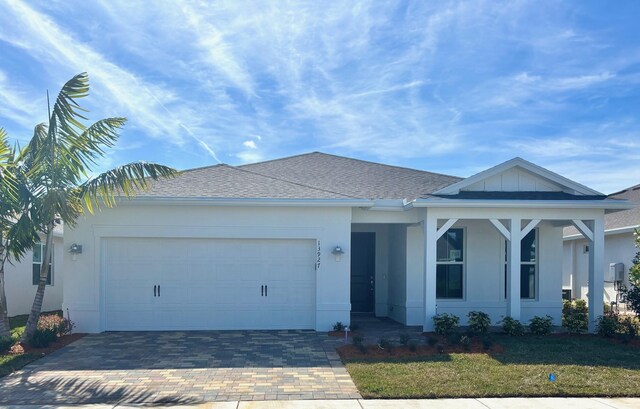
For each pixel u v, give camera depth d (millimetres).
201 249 12836
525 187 13844
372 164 18031
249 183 13930
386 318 15641
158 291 12711
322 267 12828
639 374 8453
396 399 7277
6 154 10125
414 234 14164
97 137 10945
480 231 14547
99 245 12555
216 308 12797
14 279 16375
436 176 16516
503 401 7215
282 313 12883
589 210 12984
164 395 7406
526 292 14680
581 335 12242
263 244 12930
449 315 12859
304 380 8188
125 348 10586
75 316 12422
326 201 12633
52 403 7039
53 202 10070
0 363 9109
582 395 7469
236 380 8172
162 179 13906
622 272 18516
